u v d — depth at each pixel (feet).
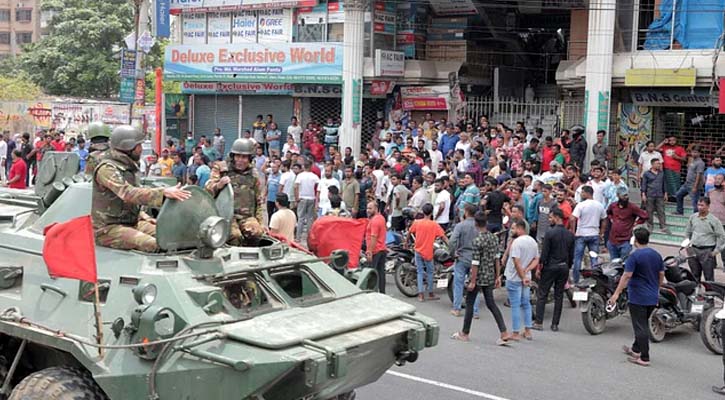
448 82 82.53
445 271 48.11
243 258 24.47
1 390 23.88
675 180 66.54
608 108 68.95
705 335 38.29
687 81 65.16
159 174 74.02
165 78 96.53
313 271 25.71
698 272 45.65
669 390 32.94
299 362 19.88
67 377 22.17
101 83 157.89
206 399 20.33
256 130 88.53
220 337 20.83
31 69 162.30
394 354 24.14
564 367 35.73
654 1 69.15
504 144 68.49
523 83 89.45
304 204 61.93
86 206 26.17
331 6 85.66
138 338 20.85
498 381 33.47
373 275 27.35
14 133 118.83
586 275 41.91
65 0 166.09
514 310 39.93
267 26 90.33
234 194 29.99
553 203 51.62
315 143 81.20
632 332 42.27
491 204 52.85
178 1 95.25
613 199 56.34
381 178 63.98
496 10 86.02
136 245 24.21
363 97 85.46
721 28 65.62
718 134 68.90
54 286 23.86
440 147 73.10
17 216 28.32
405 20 86.07
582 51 80.59
